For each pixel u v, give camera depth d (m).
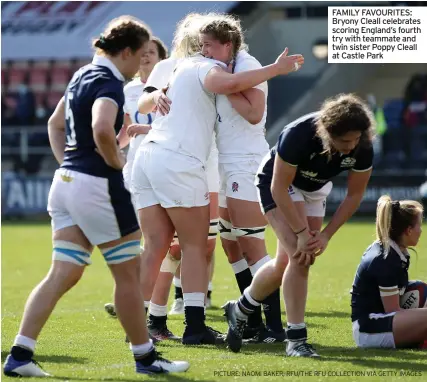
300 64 22.34
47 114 90.94
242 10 89.50
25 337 18.22
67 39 89.19
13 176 83.50
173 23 83.81
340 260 47.69
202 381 17.97
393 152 81.06
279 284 21.14
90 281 41.69
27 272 45.59
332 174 20.06
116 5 89.31
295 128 19.48
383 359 20.50
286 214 19.97
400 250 22.25
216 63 22.73
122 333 25.59
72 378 18.16
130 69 18.48
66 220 18.30
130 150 28.03
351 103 18.59
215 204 25.22
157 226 22.81
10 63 93.50
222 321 27.95
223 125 23.06
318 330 25.64
